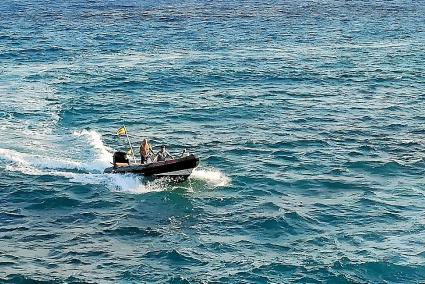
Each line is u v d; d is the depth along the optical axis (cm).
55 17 14188
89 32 12038
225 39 11194
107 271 3816
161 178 4978
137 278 3747
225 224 4369
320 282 3688
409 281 3697
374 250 3994
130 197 4775
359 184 4978
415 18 13800
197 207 4609
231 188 4919
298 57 9631
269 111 6888
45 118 6494
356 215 4459
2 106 6850
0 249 4050
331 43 10812
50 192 4841
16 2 17275
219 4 16512
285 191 4881
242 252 4012
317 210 4541
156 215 4516
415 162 5406
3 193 4828
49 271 3816
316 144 5866
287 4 16425
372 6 15975
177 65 9062
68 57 9688
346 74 8531
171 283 3684
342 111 6888
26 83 7981
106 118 6612
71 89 7731
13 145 5625
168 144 5897
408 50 10200
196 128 6341
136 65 9100
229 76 8419
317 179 5078
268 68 8869
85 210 4591
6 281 3706
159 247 4078
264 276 3741
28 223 4406
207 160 5481
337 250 4009
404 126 6369
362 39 11194
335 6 15975
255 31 12081
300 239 4156
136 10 15338
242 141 5941
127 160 5147
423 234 4175
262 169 5288
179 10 15312
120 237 4216
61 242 4153
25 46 10556
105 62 9319
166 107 7038
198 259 3934
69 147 5641
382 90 7769
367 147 5766
